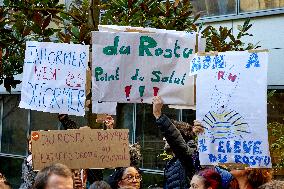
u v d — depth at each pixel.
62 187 3.01
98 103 5.24
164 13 6.79
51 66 5.09
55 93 5.07
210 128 4.48
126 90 4.99
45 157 4.74
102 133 4.87
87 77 5.21
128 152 4.92
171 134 4.73
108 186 4.12
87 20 6.31
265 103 4.33
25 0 6.19
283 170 7.00
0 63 6.36
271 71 9.30
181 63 5.01
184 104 5.00
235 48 7.24
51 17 6.41
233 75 4.44
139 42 4.99
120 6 6.60
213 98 4.49
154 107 4.91
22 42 6.40
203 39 5.02
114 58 4.98
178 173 5.30
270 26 9.37
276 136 7.17
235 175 4.27
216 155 4.45
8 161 13.67
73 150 4.79
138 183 5.17
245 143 4.36
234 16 9.84
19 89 12.88
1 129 13.89
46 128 12.86
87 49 5.08
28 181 5.88
